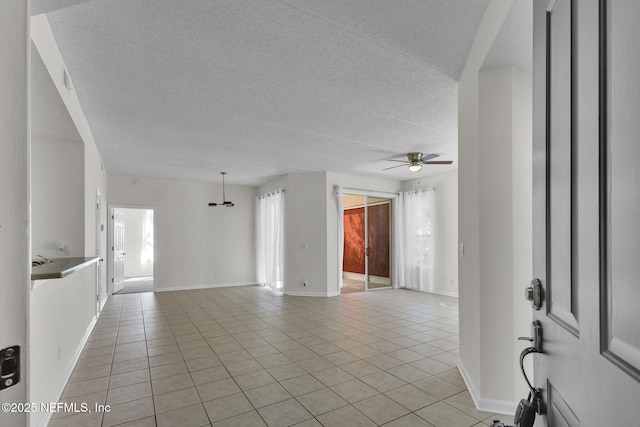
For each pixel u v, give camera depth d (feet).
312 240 22.40
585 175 2.26
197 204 25.53
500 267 7.53
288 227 22.89
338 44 7.73
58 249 10.93
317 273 22.22
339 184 22.91
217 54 8.10
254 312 17.52
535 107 3.29
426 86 9.75
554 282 2.85
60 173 11.12
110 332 13.92
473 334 8.23
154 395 8.41
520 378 7.41
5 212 2.02
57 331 8.32
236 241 26.99
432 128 13.30
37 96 7.89
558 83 2.77
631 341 1.72
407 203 25.18
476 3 6.51
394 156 17.93
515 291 7.41
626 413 1.74
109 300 20.72
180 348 11.91
